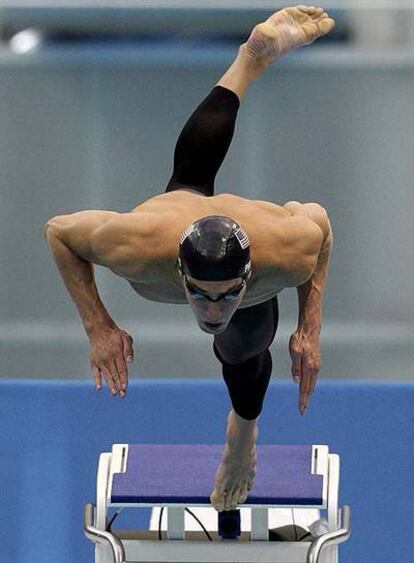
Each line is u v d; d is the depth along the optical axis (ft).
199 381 76.59
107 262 41.45
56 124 98.78
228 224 39.73
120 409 73.87
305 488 52.31
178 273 41.14
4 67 100.58
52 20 104.01
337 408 73.51
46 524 66.13
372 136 97.40
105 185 94.73
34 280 88.84
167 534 53.52
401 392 74.59
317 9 49.34
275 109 99.45
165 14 103.65
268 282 41.68
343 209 92.32
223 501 51.55
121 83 101.35
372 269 89.30
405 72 100.32
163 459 55.31
